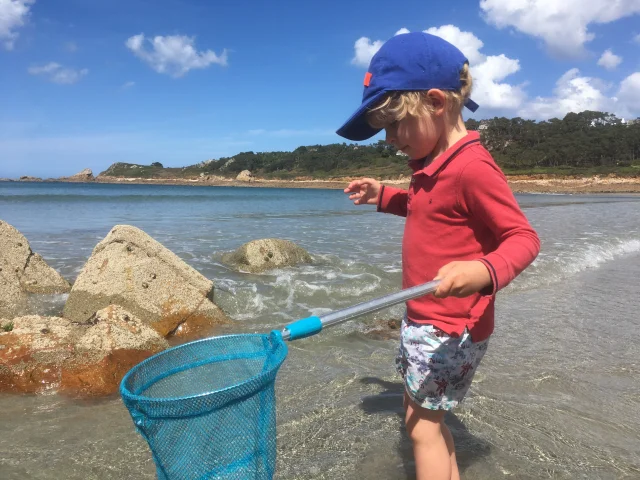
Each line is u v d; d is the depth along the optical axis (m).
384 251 8.96
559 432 2.93
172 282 4.93
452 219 2.05
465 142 2.06
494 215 1.91
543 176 78.62
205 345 1.93
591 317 5.25
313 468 2.53
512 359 4.02
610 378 3.73
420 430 2.21
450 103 2.06
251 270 7.04
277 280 6.38
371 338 4.50
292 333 1.78
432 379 2.13
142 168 130.00
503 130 106.31
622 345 4.43
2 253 5.71
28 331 3.69
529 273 7.22
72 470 2.48
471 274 1.71
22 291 5.47
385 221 15.14
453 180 2.01
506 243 1.82
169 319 4.70
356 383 3.52
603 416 3.15
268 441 1.70
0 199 23.12
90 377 3.43
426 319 2.13
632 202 31.58
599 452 2.75
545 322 5.04
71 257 7.70
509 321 5.03
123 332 3.73
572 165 92.81
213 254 8.18
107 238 5.20
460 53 2.12
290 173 114.19
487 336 2.17
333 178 101.00
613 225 14.62
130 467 2.53
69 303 4.78
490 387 3.47
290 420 2.98
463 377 2.15
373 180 2.89
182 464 1.56
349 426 2.94
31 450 2.64
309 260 7.73
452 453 2.35
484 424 2.98
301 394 3.31
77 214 15.77
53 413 3.07
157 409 1.51
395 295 1.75
